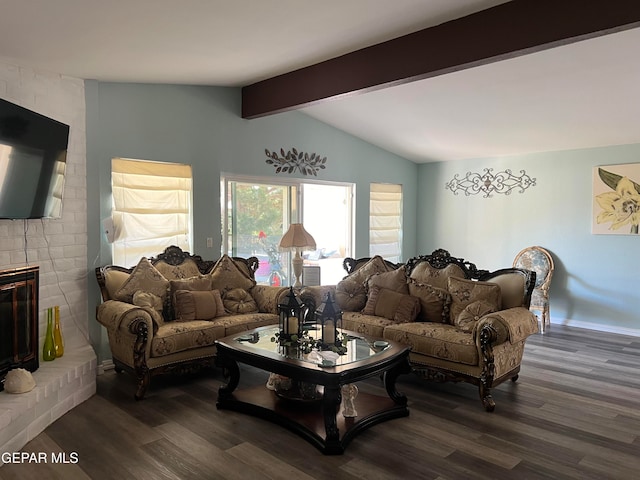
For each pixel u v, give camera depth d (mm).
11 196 3020
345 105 5570
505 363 3695
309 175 6176
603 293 5988
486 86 4590
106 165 4297
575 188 6184
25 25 2598
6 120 2881
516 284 4059
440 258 4652
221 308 4371
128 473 2504
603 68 3986
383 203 7312
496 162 6934
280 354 3113
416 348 3832
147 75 4148
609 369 4395
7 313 3072
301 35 3348
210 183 5133
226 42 3309
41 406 3006
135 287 4094
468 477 2488
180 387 3865
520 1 2998
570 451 2785
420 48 3504
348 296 4762
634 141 5688
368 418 3092
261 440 2908
